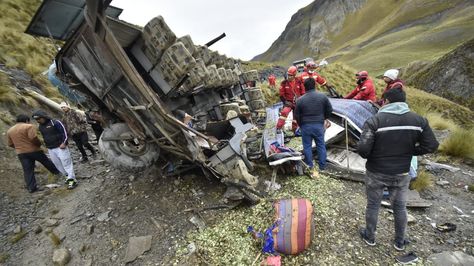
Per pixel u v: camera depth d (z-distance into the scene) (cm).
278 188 487
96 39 388
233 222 421
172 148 455
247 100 1046
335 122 638
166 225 431
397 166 316
